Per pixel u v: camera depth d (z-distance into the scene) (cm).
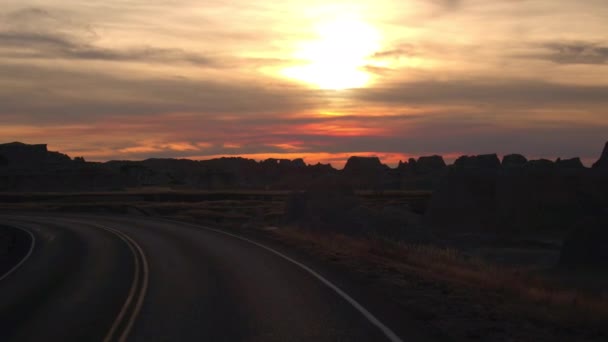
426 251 2295
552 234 5134
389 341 802
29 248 2700
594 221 2984
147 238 2809
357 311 1005
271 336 847
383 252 2048
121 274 1608
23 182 18988
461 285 1289
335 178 3988
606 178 5441
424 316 946
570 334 844
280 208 6650
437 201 5816
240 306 1075
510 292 1236
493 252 3975
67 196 10638
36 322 1010
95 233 3278
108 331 918
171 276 1513
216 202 7831
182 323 952
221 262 1770
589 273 2592
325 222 3297
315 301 1105
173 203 7650
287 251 2072
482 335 827
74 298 1252
